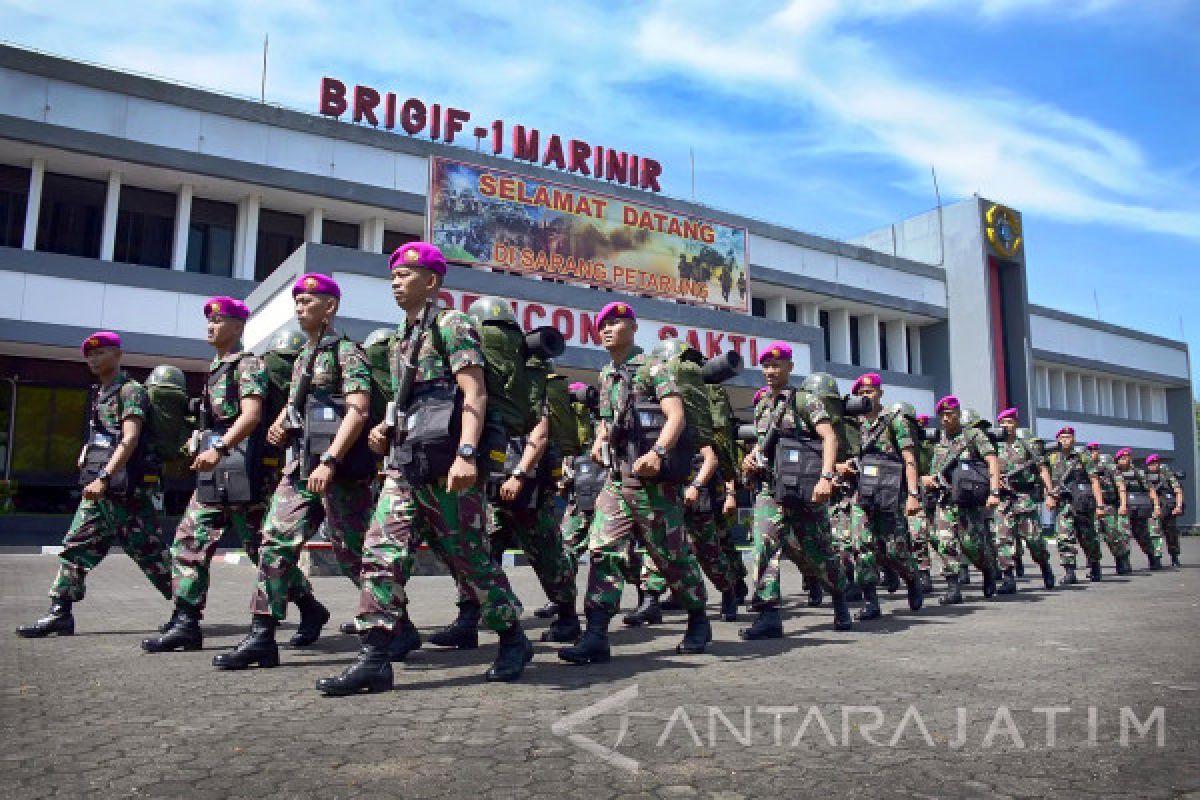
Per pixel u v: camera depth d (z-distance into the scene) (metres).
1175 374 47.06
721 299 23.62
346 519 4.61
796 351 23.41
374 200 22.50
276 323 16.52
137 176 20.67
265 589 4.57
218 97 20.77
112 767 2.73
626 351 5.15
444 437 3.76
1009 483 10.42
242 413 4.96
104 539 5.88
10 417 19.95
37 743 3.02
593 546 4.89
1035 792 2.55
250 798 2.44
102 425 5.86
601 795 2.49
